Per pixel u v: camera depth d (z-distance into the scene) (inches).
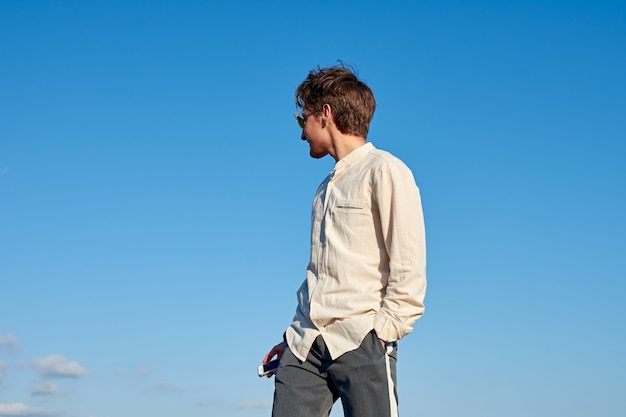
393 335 132.6
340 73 147.0
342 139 145.8
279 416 139.9
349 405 135.2
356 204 137.3
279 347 148.1
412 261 132.6
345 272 135.9
